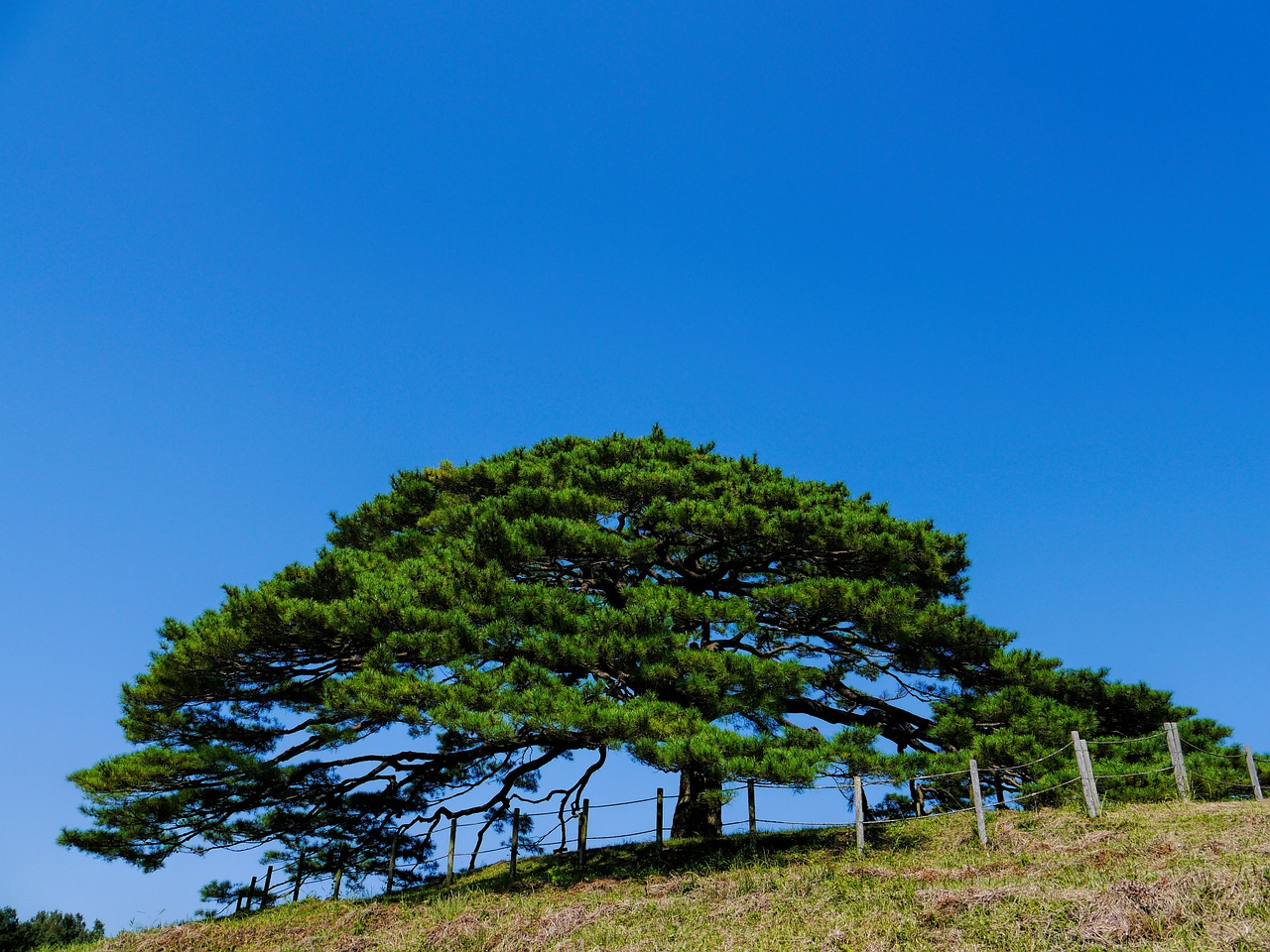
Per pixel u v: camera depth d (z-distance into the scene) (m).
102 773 18.97
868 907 13.34
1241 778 19.06
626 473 23.69
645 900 15.98
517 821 22.14
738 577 25.67
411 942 15.76
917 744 23.73
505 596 20.38
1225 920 10.23
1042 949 10.48
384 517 26.56
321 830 23.00
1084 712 21.33
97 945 18.72
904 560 23.61
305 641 20.42
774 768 16.44
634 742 17.30
